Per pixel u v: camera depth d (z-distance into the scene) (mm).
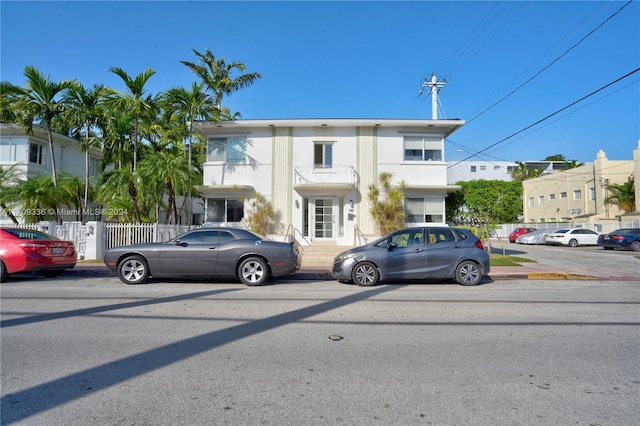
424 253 10141
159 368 4152
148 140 23562
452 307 7371
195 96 17391
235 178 18984
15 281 10836
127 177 16984
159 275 10039
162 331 5570
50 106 17656
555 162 61406
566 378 3938
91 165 28219
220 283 10508
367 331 5648
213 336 5340
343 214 18656
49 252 10836
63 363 4285
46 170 24000
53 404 3322
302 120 18516
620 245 22141
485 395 3547
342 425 3018
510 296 8633
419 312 6922
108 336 5301
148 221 19562
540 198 44750
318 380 3873
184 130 20188
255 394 3549
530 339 5277
